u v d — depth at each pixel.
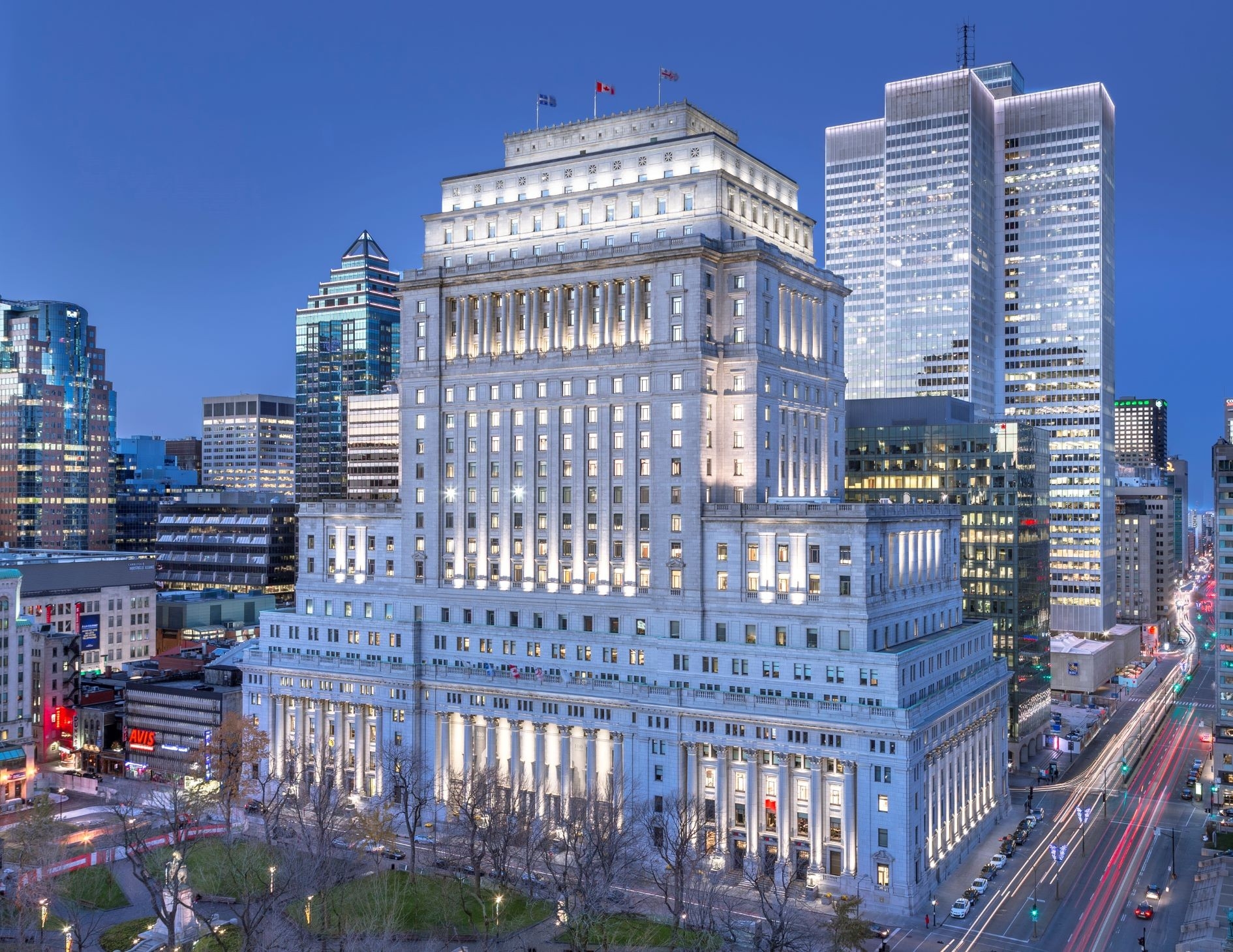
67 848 158.62
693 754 152.38
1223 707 179.38
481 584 174.75
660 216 166.62
